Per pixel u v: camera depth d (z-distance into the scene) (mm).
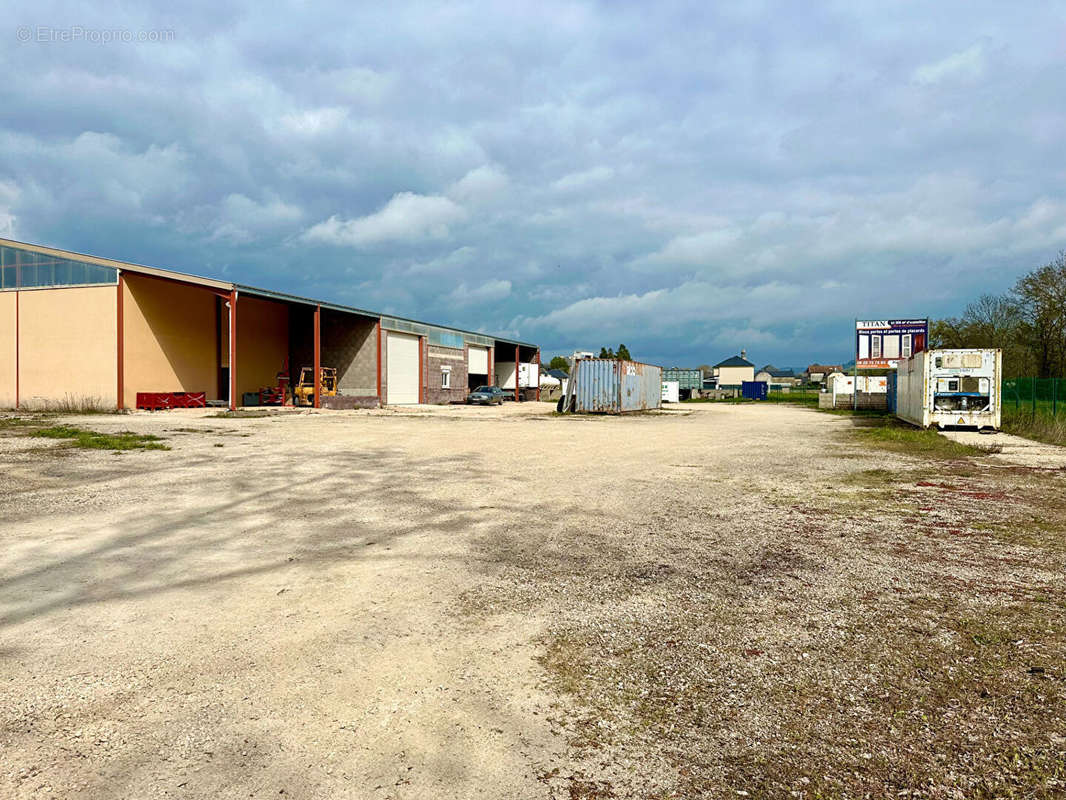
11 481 7559
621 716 2551
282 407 27062
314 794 2031
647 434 17031
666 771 2188
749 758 2270
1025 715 2566
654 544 5215
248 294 23969
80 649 3102
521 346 48844
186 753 2248
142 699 2627
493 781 2119
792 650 3182
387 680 2828
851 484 8414
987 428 18188
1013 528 5855
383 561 4652
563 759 2252
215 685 2758
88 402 22281
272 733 2389
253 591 3975
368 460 10258
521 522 5973
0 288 23484
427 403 35781
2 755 2217
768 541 5344
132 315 22547
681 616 3631
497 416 25453
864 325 39562
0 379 23500
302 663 2984
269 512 6254
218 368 27203
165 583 4102
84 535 5238
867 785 2117
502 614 3641
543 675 2898
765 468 10008
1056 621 3568
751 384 74312
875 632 3414
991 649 3197
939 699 2699
